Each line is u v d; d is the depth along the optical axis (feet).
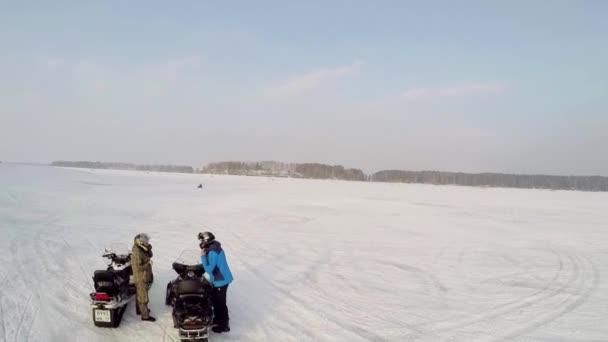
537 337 21.04
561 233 60.70
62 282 25.57
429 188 241.14
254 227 55.16
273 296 26.00
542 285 31.37
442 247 46.39
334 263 36.17
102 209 65.26
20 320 19.52
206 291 18.29
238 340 18.93
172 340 18.15
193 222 56.75
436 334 20.93
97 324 19.19
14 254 31.94
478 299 27.30
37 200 71.31
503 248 47.03
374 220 69.36
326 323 21.75
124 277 20.62
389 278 31.89
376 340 19.83
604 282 32.65
